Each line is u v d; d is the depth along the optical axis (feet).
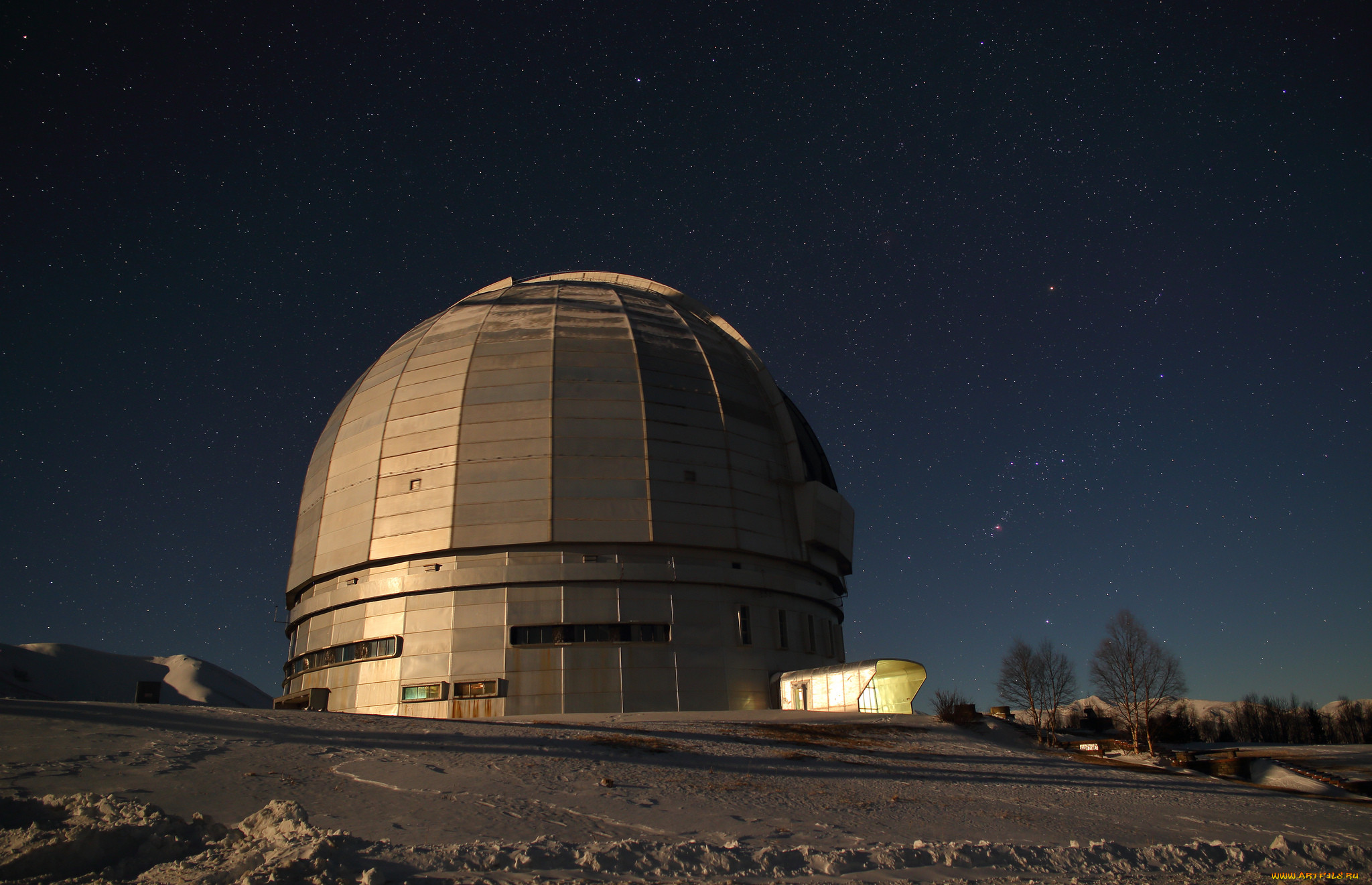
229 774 51.96
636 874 38.19
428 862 36.88
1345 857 52.37
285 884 31.48
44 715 63.36
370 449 151.02
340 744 64.95
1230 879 44.24
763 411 168.14
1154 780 90.74
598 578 137.18
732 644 141.59
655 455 147.33
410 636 135.85
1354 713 295.28
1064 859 45.50
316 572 150.00
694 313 190.90
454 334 164.25
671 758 72.13
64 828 35.99
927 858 43.55
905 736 104.42
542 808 50.42
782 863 41.09
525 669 132.46
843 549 170.50
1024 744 119.14
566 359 154.71
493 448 144.46
